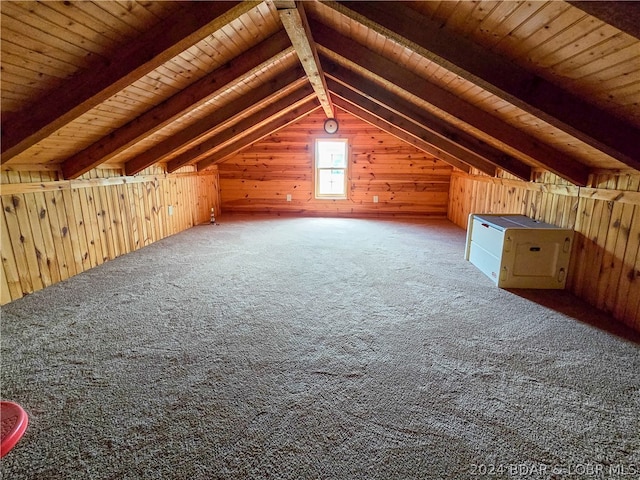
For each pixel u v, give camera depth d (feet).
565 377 5.99
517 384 5.79
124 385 5.73
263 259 12.77
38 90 6.36
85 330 7.52
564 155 9.28
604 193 8.63
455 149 15.14
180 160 16.14
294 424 4.91
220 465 4.26
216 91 9.50
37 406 5.23
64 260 10.62
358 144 21.08
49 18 4.98
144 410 5.17
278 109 15.16
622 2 3.70
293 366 6.28
